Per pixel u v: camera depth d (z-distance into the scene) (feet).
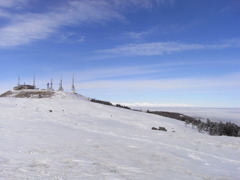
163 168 43.39
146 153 54.85
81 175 33.37
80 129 81.76
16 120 86.53
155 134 84.28
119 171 38.01
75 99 166.81
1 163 35.45
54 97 172.04
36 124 82.17
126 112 135.95
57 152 47.24
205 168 46.96
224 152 64.08
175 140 75.56
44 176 31.01
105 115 121.49
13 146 48.57
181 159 52.47
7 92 200.64
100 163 41.98
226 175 42.98
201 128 115.34
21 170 32.73
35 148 48.75
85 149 52.75
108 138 69.46
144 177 35.81
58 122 91.71
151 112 171.01
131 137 74.28
